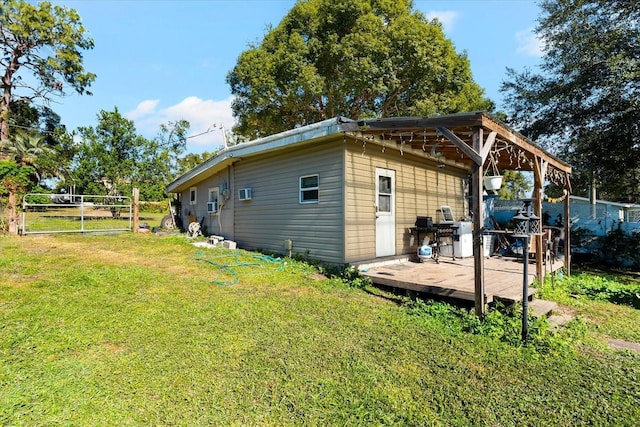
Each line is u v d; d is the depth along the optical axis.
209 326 3.75
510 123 13.16
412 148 7.67
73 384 2.56
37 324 3.55
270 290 5.27
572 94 10.81
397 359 3.19
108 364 2.87
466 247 8.20
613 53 9.59
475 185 4.09
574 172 11.84
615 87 9.53
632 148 10.12
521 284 5.05
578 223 11.16
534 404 2.56
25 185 11.74
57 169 22.25
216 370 2.87
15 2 20.39
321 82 14.50
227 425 2.21
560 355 3.40
